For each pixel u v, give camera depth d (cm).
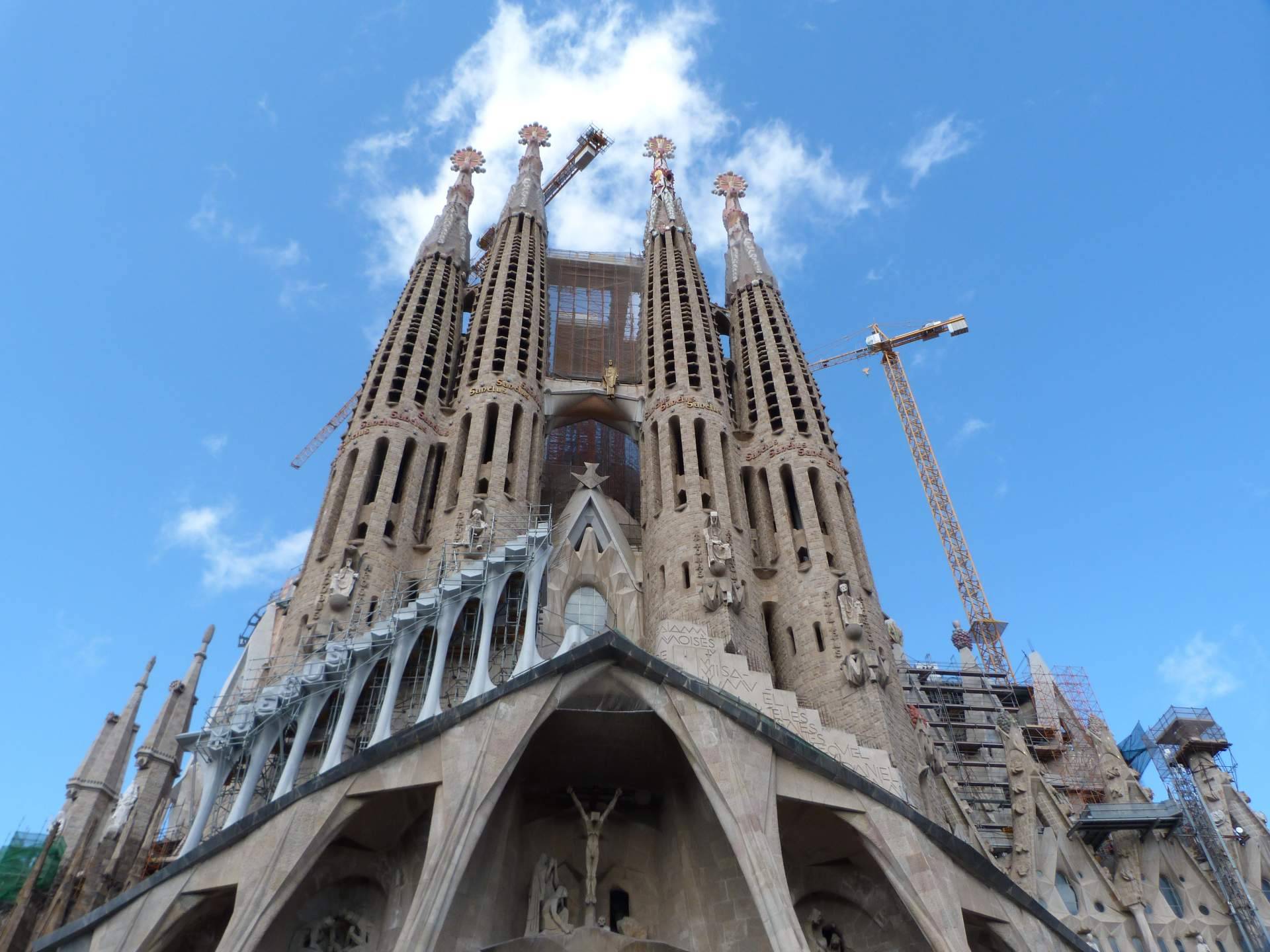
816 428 5516
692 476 5119
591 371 6794
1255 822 5816
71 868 4378
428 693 3628
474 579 4022
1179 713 6438
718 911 3416
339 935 3312
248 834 3097
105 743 5109
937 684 6719
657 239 6988
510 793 3559
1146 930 4716
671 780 3688
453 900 3116
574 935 3250
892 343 11231
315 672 3703
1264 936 5025
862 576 4931
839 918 3509
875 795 3316
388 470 4828
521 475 5084
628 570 5000
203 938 3130
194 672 5438
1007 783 5925
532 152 7850
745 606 4597
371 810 3266
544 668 3344
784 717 3806
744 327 6397
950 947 2978
